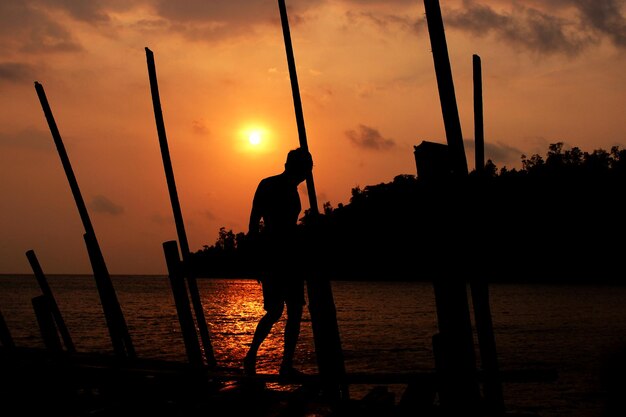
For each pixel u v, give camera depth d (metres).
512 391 17.67
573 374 20.50
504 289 101.12
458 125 5.48
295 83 7.32
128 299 88.56
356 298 84.69
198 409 5.62
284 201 7.12
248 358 7.03
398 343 30.70
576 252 132.25
